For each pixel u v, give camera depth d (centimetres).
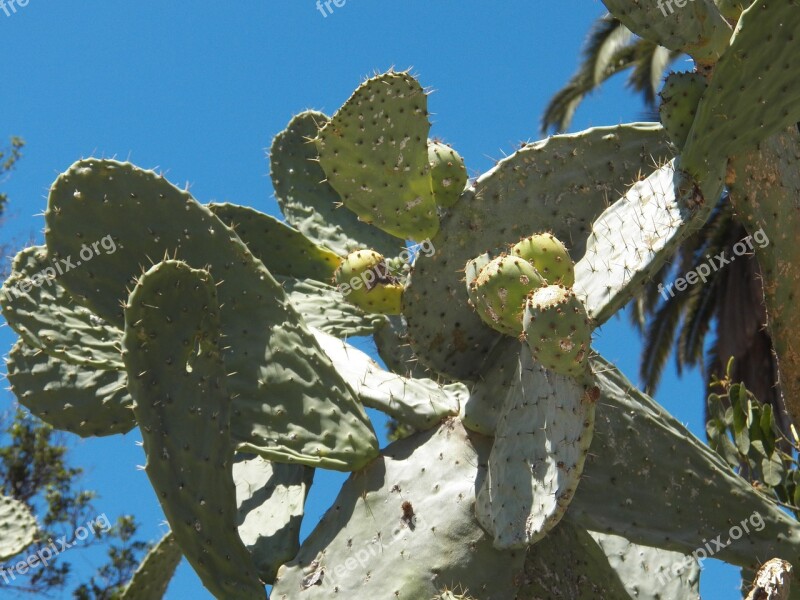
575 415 299
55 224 356
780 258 379
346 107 369
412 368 434
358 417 358
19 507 429
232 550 333
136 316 325
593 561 359
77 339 382
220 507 331
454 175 388
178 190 364
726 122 342
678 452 343
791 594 345
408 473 349
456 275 358
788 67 342
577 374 295
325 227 476
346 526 345
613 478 336
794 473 422
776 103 346
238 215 441
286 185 486
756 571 341
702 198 340
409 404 366
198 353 337
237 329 361
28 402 384
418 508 340
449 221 358
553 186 366
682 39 356
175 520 322
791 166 382
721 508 343
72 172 357
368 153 370
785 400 404
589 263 350
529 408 320
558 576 351
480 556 330
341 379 362
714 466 345
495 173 362
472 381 362
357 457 353
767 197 372
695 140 342
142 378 324
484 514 328
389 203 371
